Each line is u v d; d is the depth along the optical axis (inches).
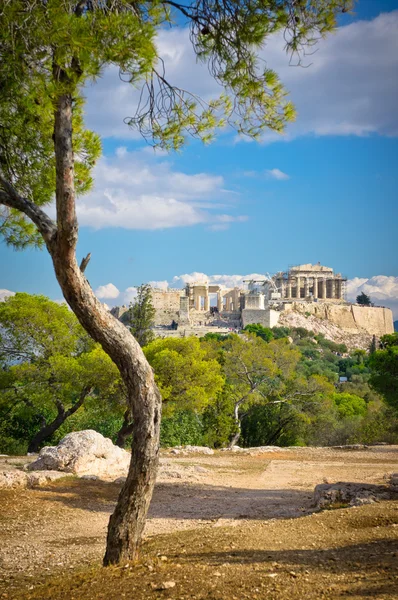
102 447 781.9
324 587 238.5
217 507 595.8
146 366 320.2
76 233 300.7
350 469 904.9
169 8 365.7
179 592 247.4
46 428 1315.2
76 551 418.9
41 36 290.5
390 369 1529.3
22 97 344.2
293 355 1792.6
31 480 658.2
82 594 262.5
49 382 1301.7
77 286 305.3
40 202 430.9
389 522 394.6
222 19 372.2
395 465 958.4
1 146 403.2
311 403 1763.0
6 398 1322.6
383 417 1761.8
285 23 370.9
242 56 381.1
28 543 449.1
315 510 538.6
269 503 612.7
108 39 298.2
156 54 304.5
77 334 1425.9
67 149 301.3
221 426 1539.1
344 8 368.5
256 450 1183.6
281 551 317.4
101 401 1277.1
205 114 402.6
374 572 253.6
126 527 315.0
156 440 319.3
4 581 332.5
